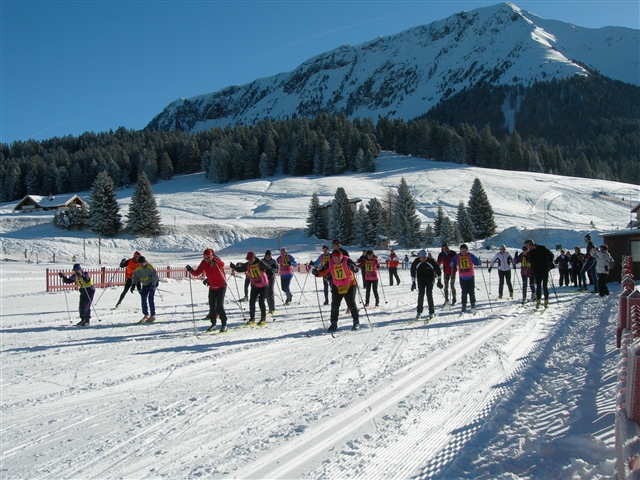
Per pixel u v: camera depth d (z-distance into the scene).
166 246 61.75
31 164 115.75
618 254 18.75
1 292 21.58
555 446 3.68
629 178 125.69
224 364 6.66
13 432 4.19
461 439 3.92
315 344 8.08
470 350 7.38
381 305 13.94
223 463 3.54
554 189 89.44
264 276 10.23
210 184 112.88
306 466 3.48
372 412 4.62
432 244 62.94
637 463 2.10
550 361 6.44
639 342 2.78
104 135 157.50
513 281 23.94
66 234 63.66
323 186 96.56
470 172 104.06
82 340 8.67
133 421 4.44
